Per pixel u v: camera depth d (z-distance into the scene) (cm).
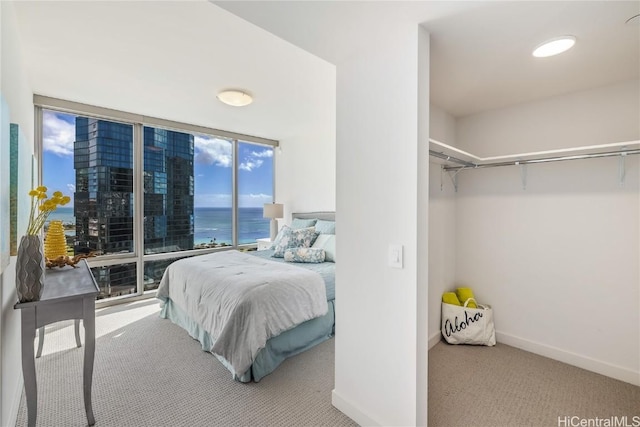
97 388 207
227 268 285
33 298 154
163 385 211
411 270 150
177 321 316
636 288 211
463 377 219
